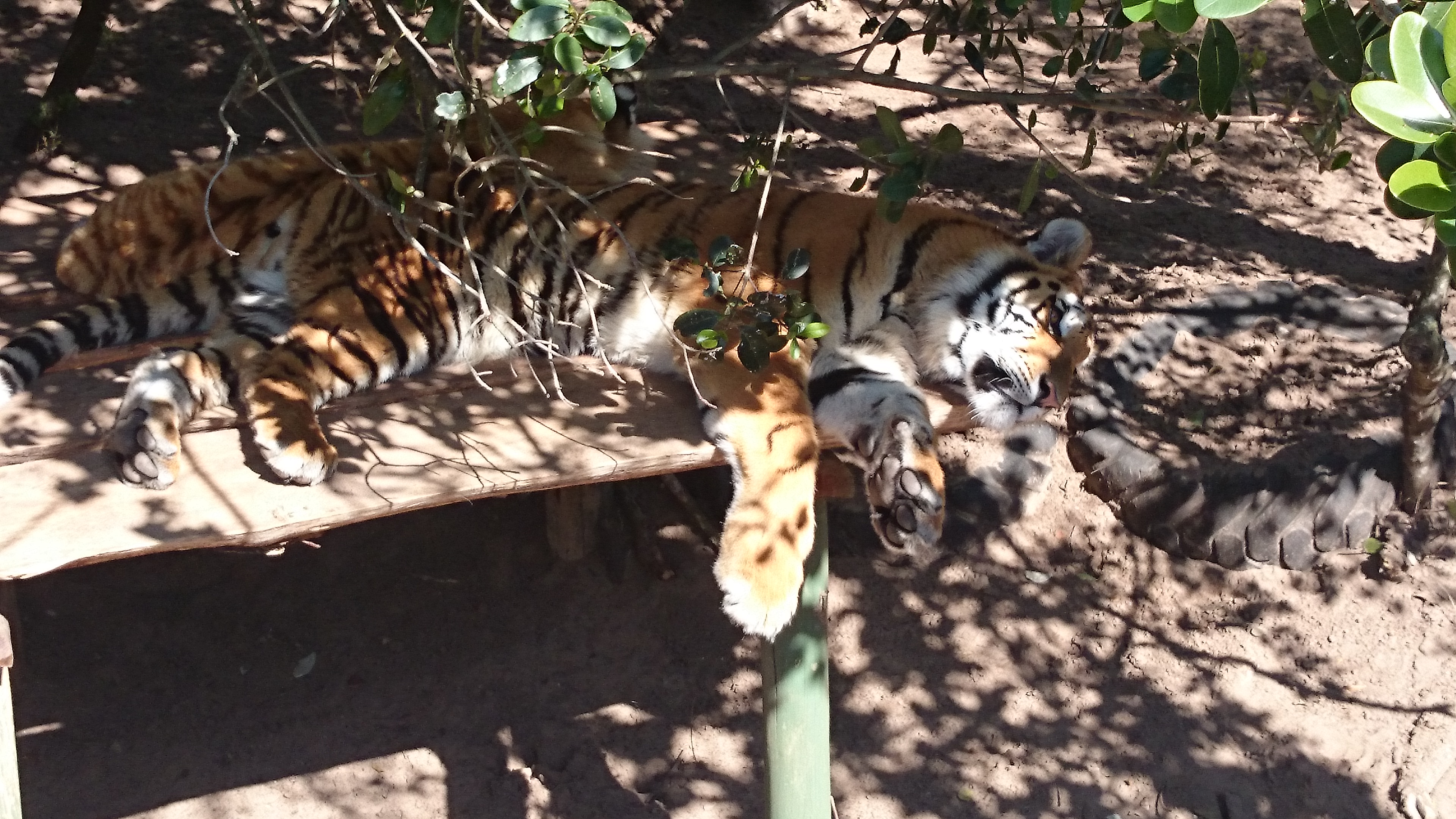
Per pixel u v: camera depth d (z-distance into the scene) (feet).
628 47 7.64
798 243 11.85
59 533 8.91
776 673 12.93
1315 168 23.97
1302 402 18.88
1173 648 17.72
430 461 9.98
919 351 12.18
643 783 16.70
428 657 17.87
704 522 19.02
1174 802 16.17
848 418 11.08
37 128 19.76
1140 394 19.16
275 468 9.62
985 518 18.74
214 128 21.03
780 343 9.13
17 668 16.88
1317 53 7.07
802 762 13.20
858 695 17.47
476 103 8.58
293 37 23.38
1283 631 17.74
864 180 12.27
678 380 11.43
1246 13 5.71
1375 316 19.94
